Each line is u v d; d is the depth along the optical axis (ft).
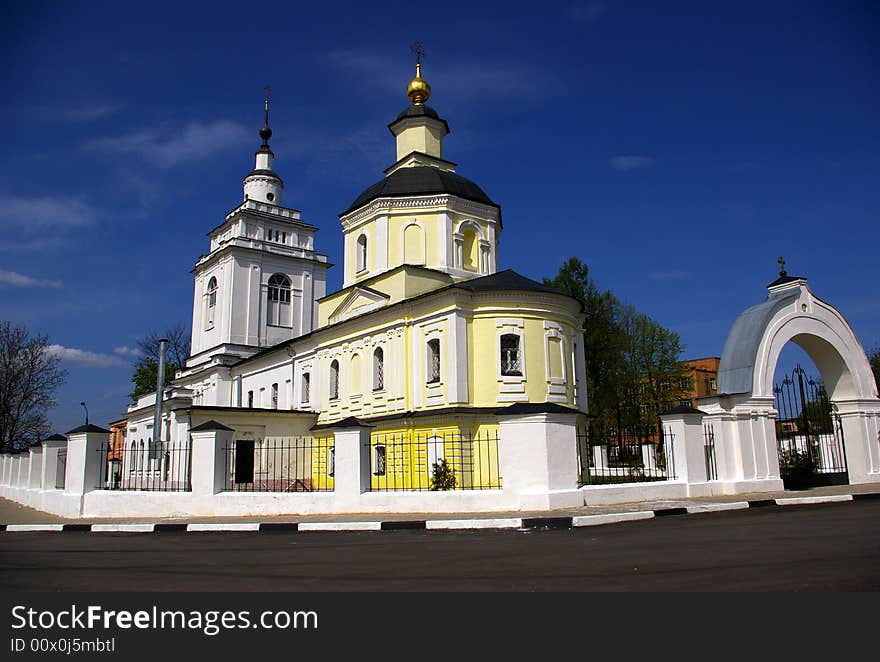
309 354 129.80
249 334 163.12
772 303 75.66
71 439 65.36
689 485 63.67
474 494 53.26
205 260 174.29
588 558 32.99
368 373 107.76
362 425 57.52
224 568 33.71
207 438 59.93
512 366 92.73
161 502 59.57
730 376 74.02
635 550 35.09
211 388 162.20
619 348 165.27
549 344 94.22
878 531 40.16
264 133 181.16
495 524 46.19
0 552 41.83
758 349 73.51
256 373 149.69
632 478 96.17
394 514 53.52
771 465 72.08
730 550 34.27
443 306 93.91
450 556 34.96
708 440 70.74
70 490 63.93
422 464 92.43
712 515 52.42
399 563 33.37
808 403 94.84
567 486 53.26
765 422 73.00
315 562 34.71
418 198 112.16
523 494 52.39
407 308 100.12
